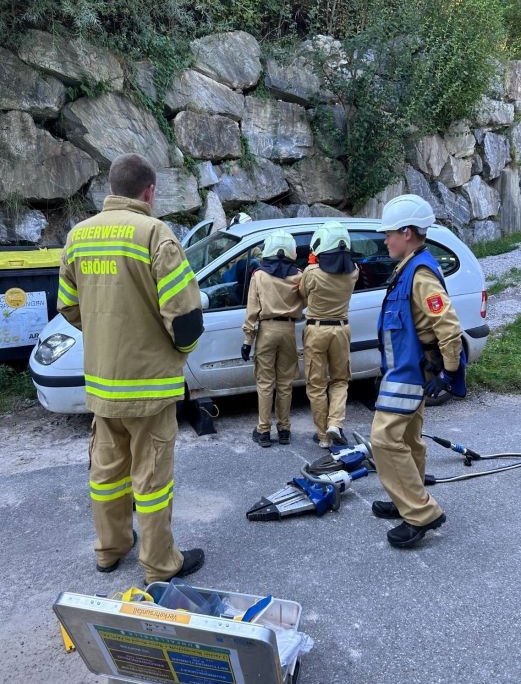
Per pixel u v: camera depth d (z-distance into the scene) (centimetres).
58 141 722
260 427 470
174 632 192
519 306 867
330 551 326
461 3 1074
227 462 444
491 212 1375
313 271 438
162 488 285
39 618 283
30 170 702
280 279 449
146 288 264
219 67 879
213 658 196
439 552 320
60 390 479
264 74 940
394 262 546
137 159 277
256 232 520
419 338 305
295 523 356
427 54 1032
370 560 316
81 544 343
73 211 739
